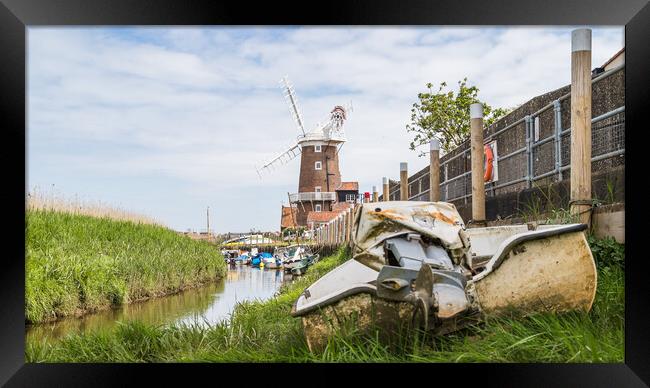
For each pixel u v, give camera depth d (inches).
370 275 235.0
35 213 628.1
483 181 401.4
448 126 699.4
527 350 198.8
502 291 213.6
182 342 306.3
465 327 211.3
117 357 282.0
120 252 666.8
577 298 216.4
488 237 287.9
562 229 213.5
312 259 1225.4
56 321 478.9
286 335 263.3
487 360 197.3
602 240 269.6
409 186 856.3
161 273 705.0
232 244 1988.2
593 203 281.9
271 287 806.5
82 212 736.3
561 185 344.5
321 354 218.4
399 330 208.8
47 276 492.1
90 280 534.9
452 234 247.6
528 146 413.1
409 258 226.4
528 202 392.2
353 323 213.0
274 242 1969.7
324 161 1950.1
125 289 592.4
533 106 417.4
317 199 1925.4
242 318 343.0
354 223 280.5
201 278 871.7
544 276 214.2
